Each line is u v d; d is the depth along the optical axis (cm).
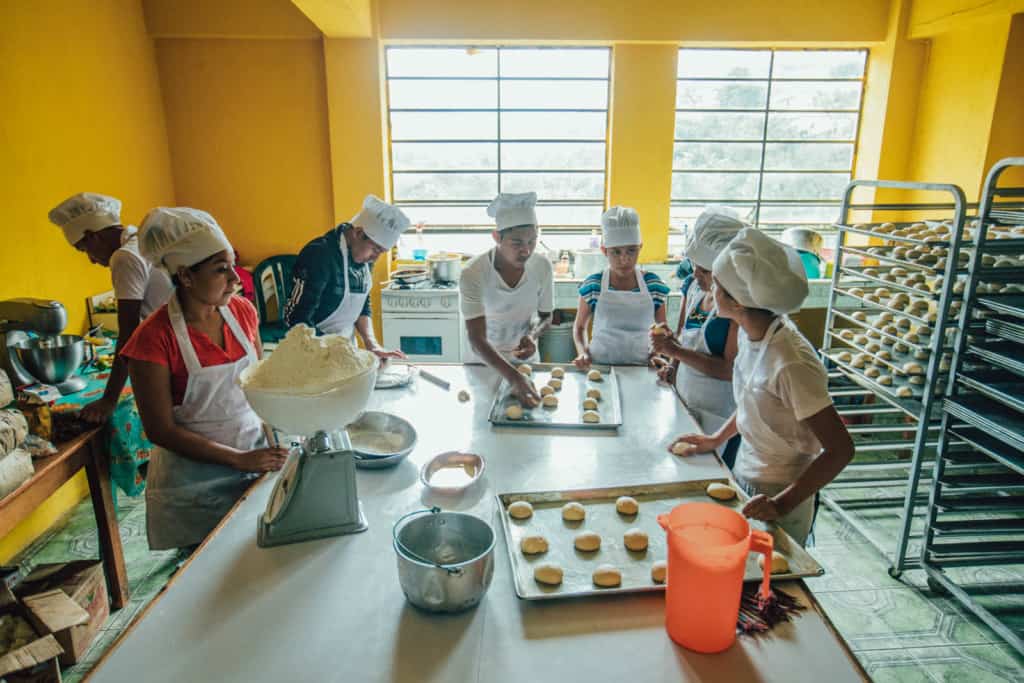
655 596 105
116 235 223
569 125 433
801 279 130
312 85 409
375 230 222
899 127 415
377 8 389
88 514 284
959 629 210
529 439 167
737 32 398
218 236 142
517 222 203
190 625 97
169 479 158
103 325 315
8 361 205
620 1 391
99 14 339
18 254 268
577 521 126
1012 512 286
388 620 99
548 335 409
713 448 158
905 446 289
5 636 175
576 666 89
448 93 425
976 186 373
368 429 167
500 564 114
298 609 101
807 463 147
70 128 311
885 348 278
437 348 399
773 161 443
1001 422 196
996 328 204
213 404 157
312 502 120
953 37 380
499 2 391
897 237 236
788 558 111
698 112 430
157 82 402
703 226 191
